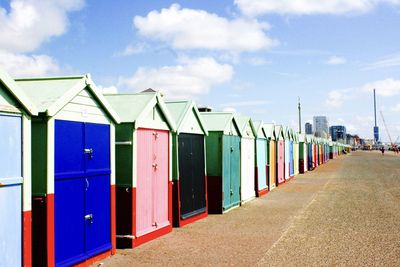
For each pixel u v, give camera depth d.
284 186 25.59
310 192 21.98
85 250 8.02
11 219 6.19
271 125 24.27
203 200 14.08
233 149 16.45
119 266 8.12
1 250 6.01
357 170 41.25
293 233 11.35
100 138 8.54
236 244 10.03
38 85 7.90
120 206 9.72
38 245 7.01
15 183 6.26
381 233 11.34
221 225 12.55
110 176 8.87
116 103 10.53
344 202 17.80
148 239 10.30
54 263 7.14
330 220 13.41
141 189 10.11
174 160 12.12
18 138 6.36
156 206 10.87
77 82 7.76
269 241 10.37
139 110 10.05
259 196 20.11
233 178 16.39
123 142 9.71
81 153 7.94
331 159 75.19
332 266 8.20
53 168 7.13
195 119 13.53
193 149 13.41
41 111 6.92
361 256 8.94
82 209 7.95
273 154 24.88
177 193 12.15
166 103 13.13
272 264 8.33
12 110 6.22
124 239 9.61
